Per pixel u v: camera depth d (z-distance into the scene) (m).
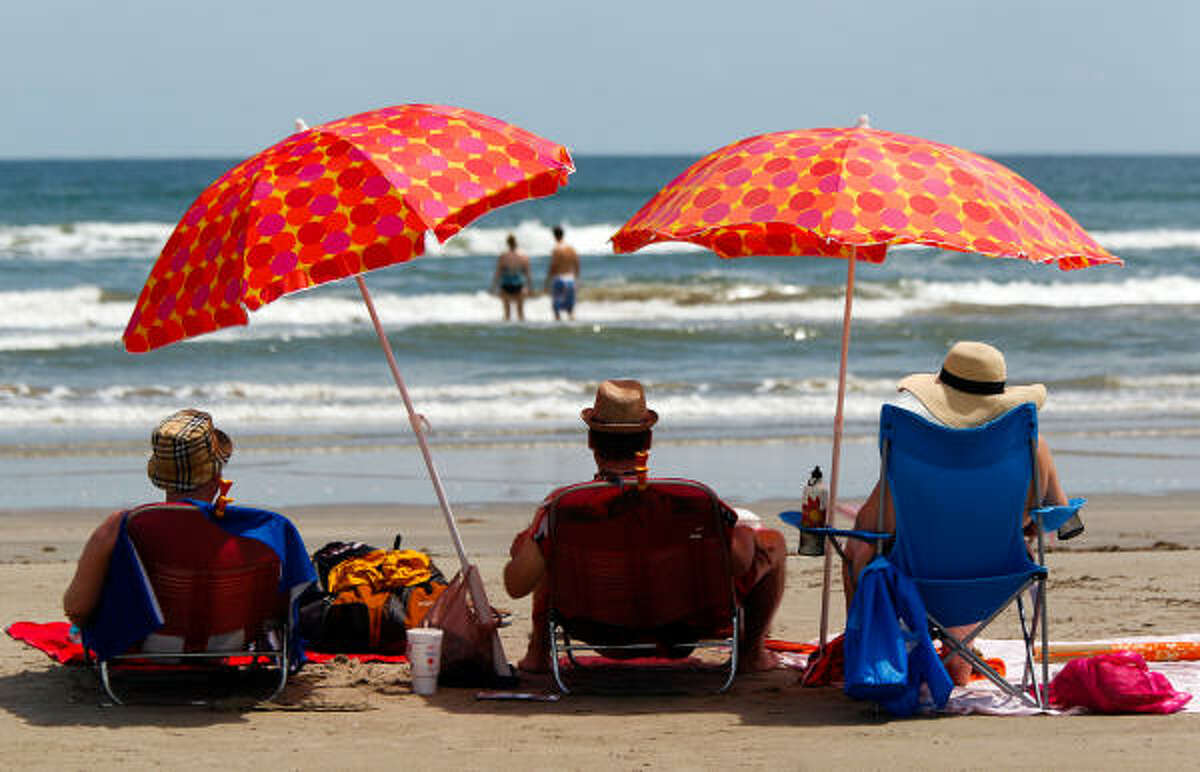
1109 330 49.72
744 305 60.88
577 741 9.88
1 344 43.12
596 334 46.62
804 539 11.62
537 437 30.67
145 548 10.71
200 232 10.76
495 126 11.33
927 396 10.75
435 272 69.25
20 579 17.36
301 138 11.02
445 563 18.84
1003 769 8.87
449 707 11.07
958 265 76.38
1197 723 10.20
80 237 91.56
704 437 30.50
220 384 37.44
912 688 10.54
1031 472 10.57
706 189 10.92
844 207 10.30
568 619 11.49
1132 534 21.25
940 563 10.58
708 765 9.12
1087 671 10.73
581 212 125.62
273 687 11.68
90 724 10.42
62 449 28.98
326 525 21.81
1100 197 163.62
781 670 12.39
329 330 47.84
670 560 11.23
